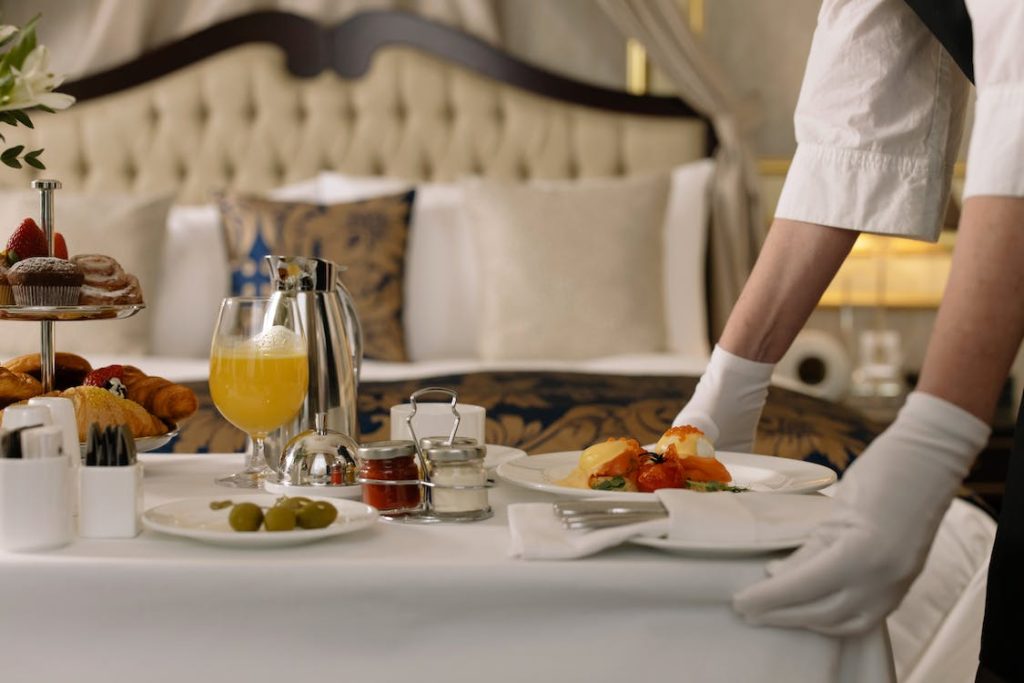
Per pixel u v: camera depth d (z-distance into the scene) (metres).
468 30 4.01
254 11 3.94
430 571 0.94
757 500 1.03
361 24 3.92
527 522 1.02
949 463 0.93
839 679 0.97
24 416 1.00
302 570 0.93
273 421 1.31
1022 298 0.94
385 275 3.35
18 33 1.19
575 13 4.08
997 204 0.95
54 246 1.36
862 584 0.91
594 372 2.79
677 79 3.81
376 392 2.41
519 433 2.16
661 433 2.15
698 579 0.94
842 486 0.96
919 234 1.37
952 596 1.98
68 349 3.22
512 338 3.32
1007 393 3.65
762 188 4.10
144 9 3.93
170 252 3.46
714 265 3.73
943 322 0.97
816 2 4.11
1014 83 0.96
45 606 0.93
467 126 3.94
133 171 3.89
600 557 0.97
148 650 0.94
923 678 1.90
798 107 1.45
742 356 1.45
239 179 3.87
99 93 3.86
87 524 1.04
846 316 4.17
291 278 1.36
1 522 0.97
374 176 3.91
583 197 3.47
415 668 0.95
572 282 3.33
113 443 1.05
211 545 1.00
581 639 0.95
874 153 1.37
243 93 3.89
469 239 3.54
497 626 0.95
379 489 1.14
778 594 0.92
